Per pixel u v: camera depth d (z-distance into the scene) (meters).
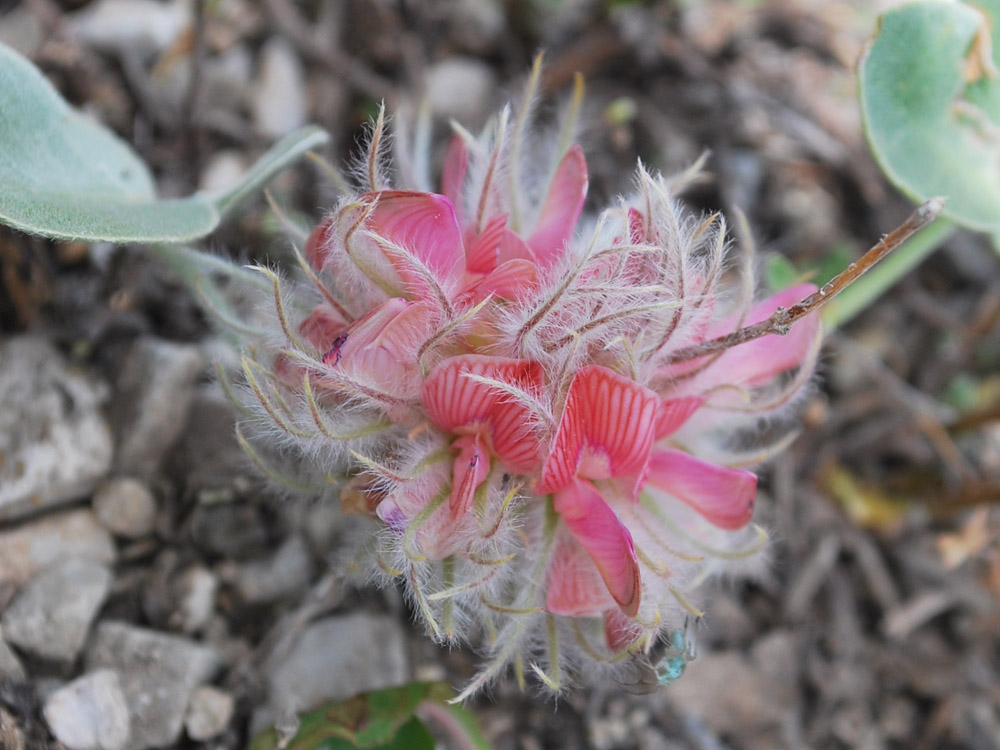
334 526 0.14
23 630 0.12
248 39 0.19
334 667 0.13
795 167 0.20
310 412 0.10
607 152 0.19
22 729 0.11
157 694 0.12
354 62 0.19
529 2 0.20
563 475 0.10
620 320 0.10
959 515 0.17
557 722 0.14
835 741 0.15
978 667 0.16
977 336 0.18
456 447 0.10
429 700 0.12
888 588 0.17
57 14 0.17
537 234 0.11
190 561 0.14
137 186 0.13
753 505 0.10
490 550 0.10
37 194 0.11
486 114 0.19
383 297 0.10
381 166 0.11
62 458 0.13
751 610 0.16
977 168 0.13
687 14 0.21
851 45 0.22
